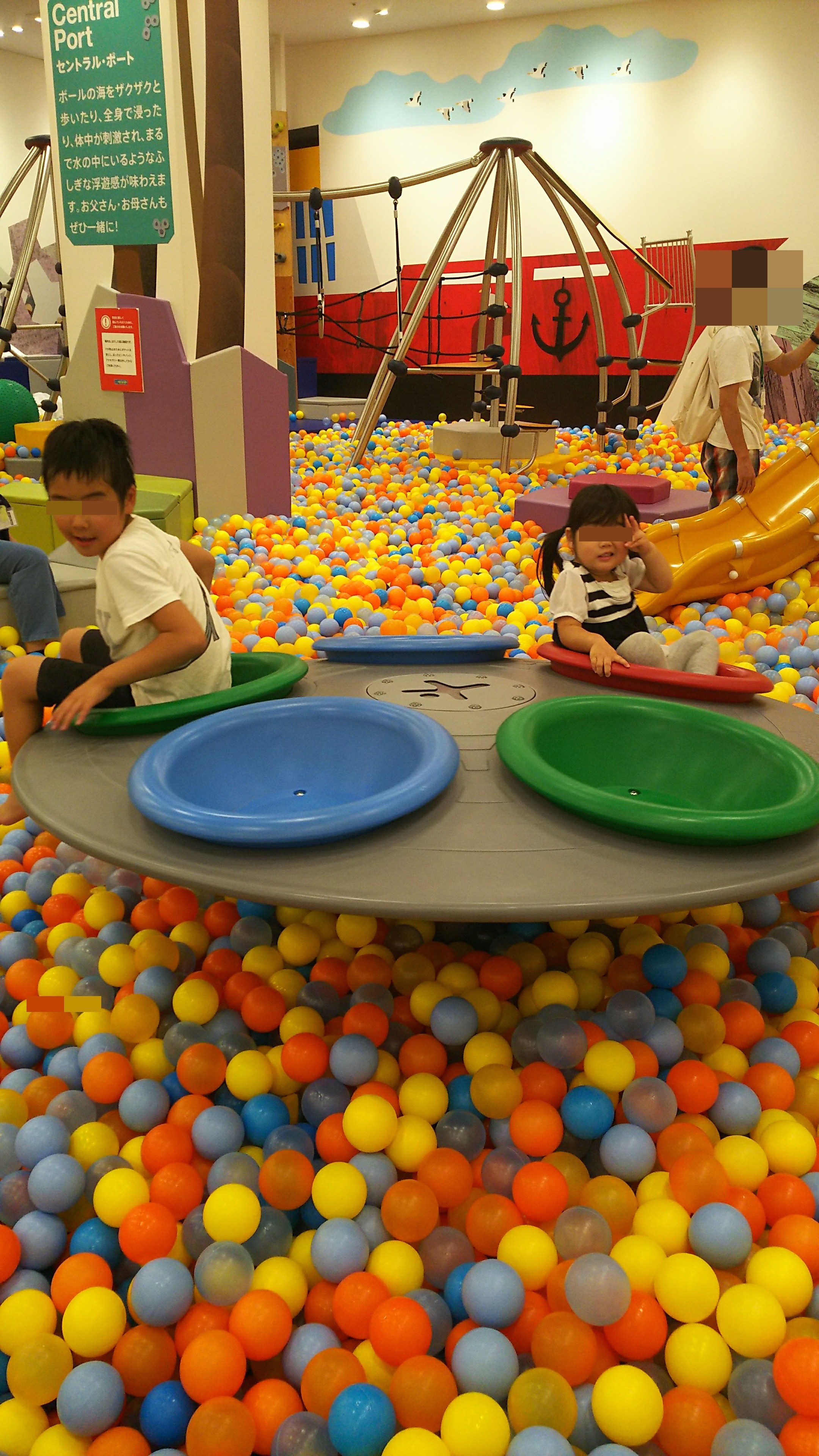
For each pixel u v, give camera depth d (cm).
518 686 227
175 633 190
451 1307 125
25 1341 117
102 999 172
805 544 420
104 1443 109
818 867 144
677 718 190
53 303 1149
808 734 196
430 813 158
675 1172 133
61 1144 142
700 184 941
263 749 185
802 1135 142
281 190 1033
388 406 1129
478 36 972
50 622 346
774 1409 109
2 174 1070
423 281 656
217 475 505
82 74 457
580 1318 115
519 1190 131
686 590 397
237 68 468
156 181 461
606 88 945
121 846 150
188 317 479
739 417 426
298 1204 134
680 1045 156
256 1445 112
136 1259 129
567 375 1028
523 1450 102
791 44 882
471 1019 155
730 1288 121
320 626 357
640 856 145
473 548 482
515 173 606
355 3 908
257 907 190
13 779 182
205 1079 149
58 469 183
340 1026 162
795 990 175
